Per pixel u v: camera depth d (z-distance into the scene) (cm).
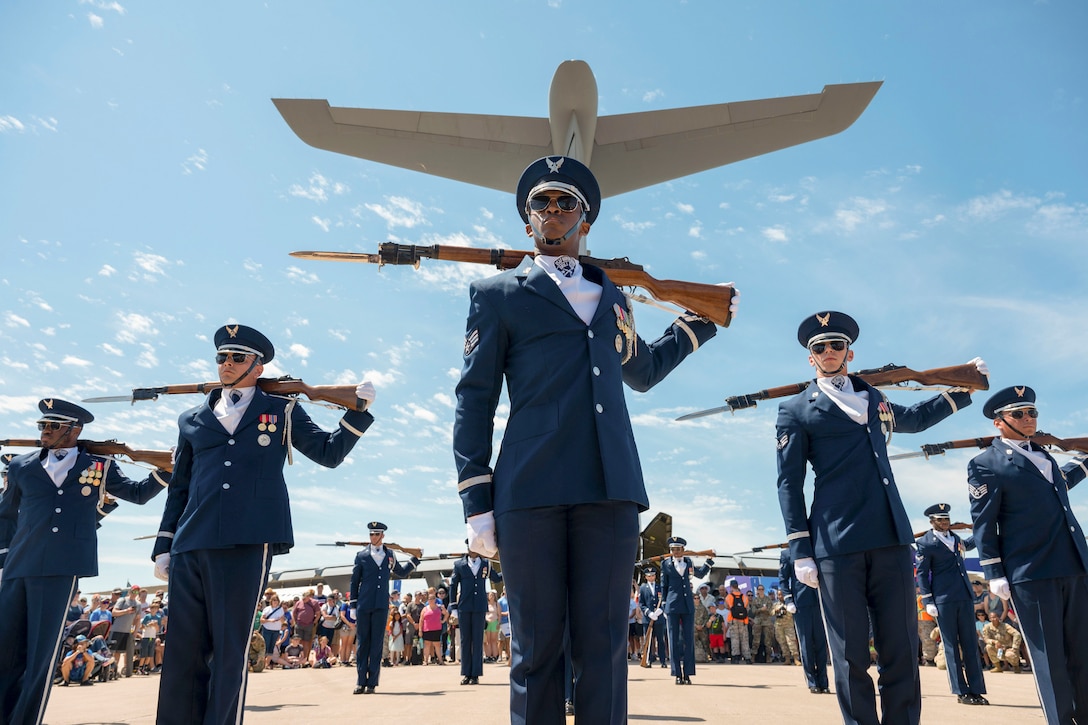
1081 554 494
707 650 1839
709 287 353
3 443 622
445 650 1983
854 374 504
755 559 2344
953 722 636
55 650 579
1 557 606
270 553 452
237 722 423
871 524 445
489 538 278
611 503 274
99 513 612
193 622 436
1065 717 480
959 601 836
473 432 292
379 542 997
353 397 459
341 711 703
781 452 493
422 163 1241
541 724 262
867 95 1168
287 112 1186
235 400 477
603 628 265
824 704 767
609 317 309
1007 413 544
